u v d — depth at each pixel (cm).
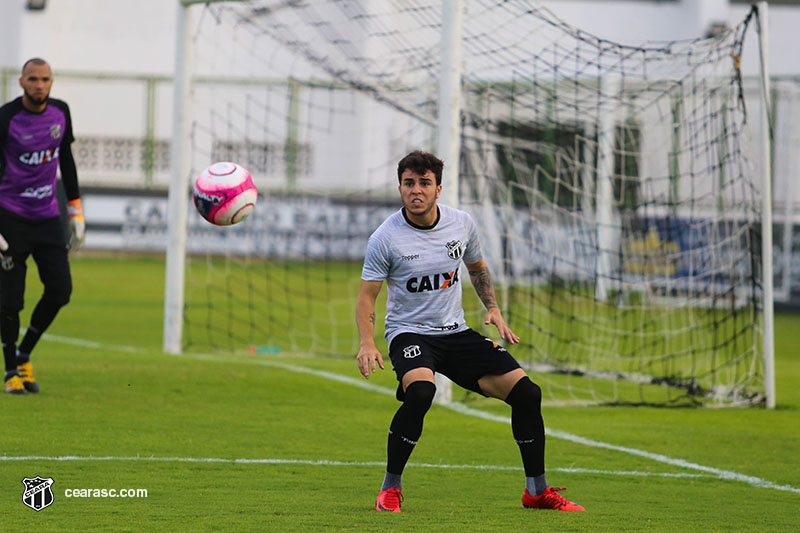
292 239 9850
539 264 7094
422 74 4619
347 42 4403
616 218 6525
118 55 11700
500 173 6681
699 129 4403
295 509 1723
